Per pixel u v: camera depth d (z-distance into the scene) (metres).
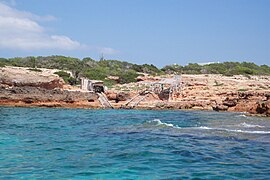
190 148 15.29
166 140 17.72
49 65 104.06
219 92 59.16
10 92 50.81
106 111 47.91
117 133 20.73
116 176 10.30
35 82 54.47
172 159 12.92
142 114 42.03
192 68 121.31
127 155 13.63
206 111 50.00
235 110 48.47
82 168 11.30
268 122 28.73
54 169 11.16
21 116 34.03
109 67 118.06
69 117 34.69
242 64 132.62
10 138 18.14
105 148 15.27
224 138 18.39
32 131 21.66
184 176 10.38
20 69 61.94
